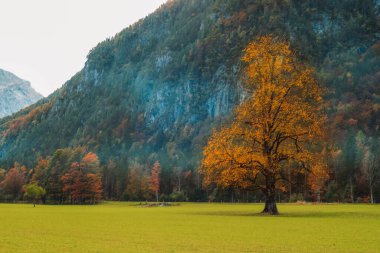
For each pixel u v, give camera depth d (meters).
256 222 38.81
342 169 137.25
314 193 129.00
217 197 156.88
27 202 174.62
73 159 164.50
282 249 21.64
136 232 30.52
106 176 192.38
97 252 20.84
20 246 23.16
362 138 159.62
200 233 29.45
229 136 50.31
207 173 52.22
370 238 26.00
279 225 35.28
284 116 49.81
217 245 23.19
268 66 50.97
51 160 169.38
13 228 34.69
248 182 52.19
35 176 174.88
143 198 179.88
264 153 49.97
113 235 28.47
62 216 55.22
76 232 30.81
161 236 27.66
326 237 26.55
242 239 25.78
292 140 51.34
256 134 49.12
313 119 50.09
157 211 71.06
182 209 80.00
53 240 25.77
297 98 50.78
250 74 51.69
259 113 50.34
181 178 192.38
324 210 62.53
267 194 52.69
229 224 36.84
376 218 43.53
